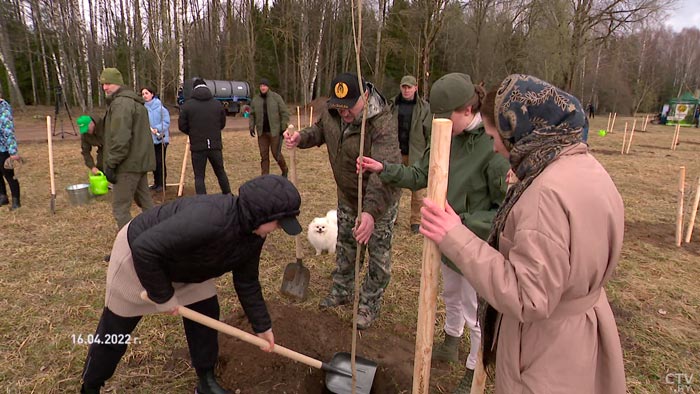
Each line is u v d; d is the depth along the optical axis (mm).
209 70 31688
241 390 2611
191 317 2018
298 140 3324
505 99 1381
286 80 32562
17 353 2910
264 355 2811
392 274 4258
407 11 15000
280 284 4016
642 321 3604
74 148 10945
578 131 1336
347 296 3592
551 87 1333
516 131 1369
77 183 7469
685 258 4973
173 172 8656
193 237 1776
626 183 8945
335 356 2736
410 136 5285
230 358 2807
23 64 28609
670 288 4180
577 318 1376
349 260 3492
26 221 5414
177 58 19312
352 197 3252
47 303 3553
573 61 23078
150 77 25781
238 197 1865
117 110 4156
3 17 22109
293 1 27469
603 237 1274
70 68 23516
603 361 1454
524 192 1336
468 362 2561
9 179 5766
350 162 3064
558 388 1387
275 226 1862
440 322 3471
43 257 4391
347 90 2736
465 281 2420
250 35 29953
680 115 30734
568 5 23109
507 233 1399
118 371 2768
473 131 2223
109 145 4285
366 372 2654
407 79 5242
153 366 2832
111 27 28422
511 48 27531
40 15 23422
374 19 17750
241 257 2006
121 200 4465
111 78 4250
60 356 2906
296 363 2797
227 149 11703
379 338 3201
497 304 1308
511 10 26609
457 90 2141
